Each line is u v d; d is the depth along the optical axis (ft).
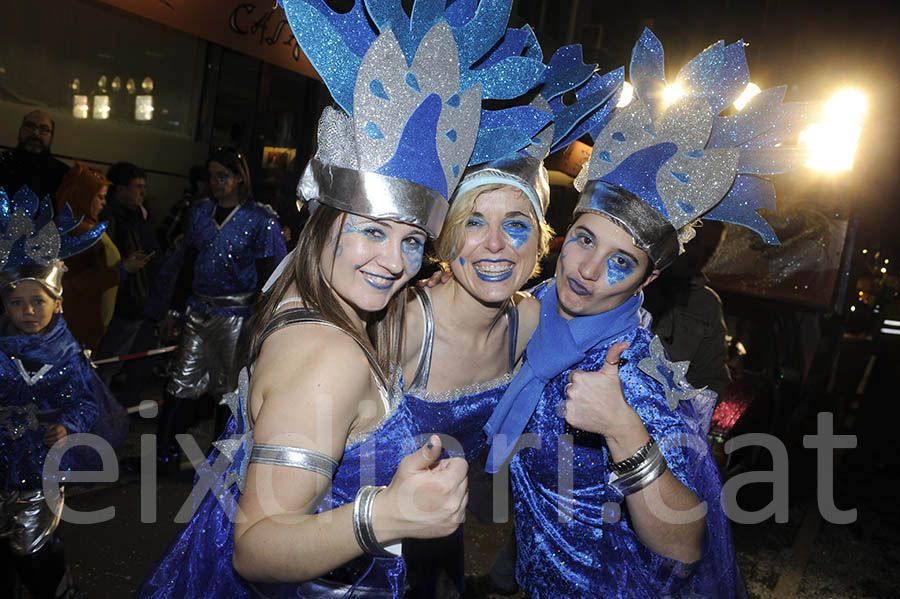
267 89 28.68
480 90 5.84
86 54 23.47
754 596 12.86
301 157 30.01
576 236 6.68
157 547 11.76
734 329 19.86
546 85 6.93
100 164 24.59
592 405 5.94
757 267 20.01
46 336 9.43
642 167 6.49
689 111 6.53
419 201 5.40
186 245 14.80
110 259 17.52
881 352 38.32
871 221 20.93
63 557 9.31
